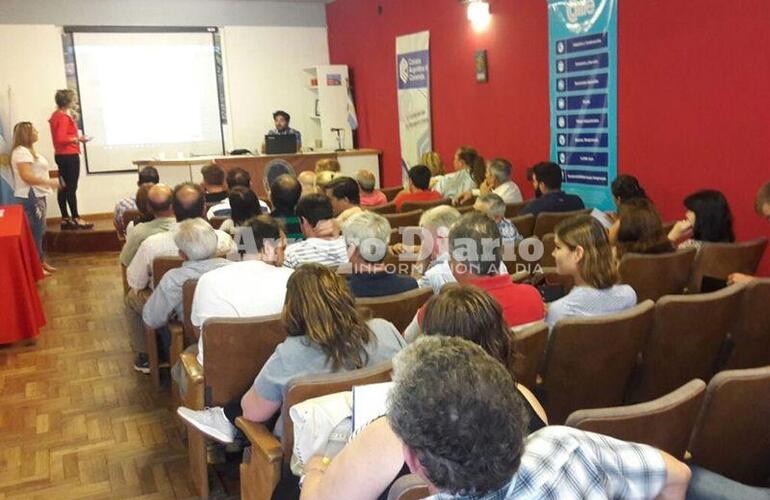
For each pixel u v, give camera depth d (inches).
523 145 247.4
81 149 357.1
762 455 70.1
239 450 118.2
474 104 272.8
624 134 198.8
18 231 181.6
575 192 223.3
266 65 385.1
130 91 361.4
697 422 64.9
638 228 129.1
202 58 372.2
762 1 152.6
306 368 78.4
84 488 111.5
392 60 330.0
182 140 375.6
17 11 334.6
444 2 282.8
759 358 110.9
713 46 166.4
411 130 320.8
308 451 64.3
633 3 188.7
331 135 370.3
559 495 41.3
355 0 358.3
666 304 95.9
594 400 95.3
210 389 96.3
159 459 119.9
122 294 233.8
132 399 146.1
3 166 299.0
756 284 104.2
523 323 92.6
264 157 325.1
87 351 177.5
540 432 45.4
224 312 104.3
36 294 188.2
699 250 129.4
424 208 200.2
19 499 108.9
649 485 45.8
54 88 345.7
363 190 219.9
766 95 154.6
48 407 143.6
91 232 309.0
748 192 162.4
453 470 37.0
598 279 99.0
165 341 156.7
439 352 39.6
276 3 382.0
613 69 198.8
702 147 173.3
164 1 360.5
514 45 244.4
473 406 36.9
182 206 154.0
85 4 346.0
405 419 37.8
